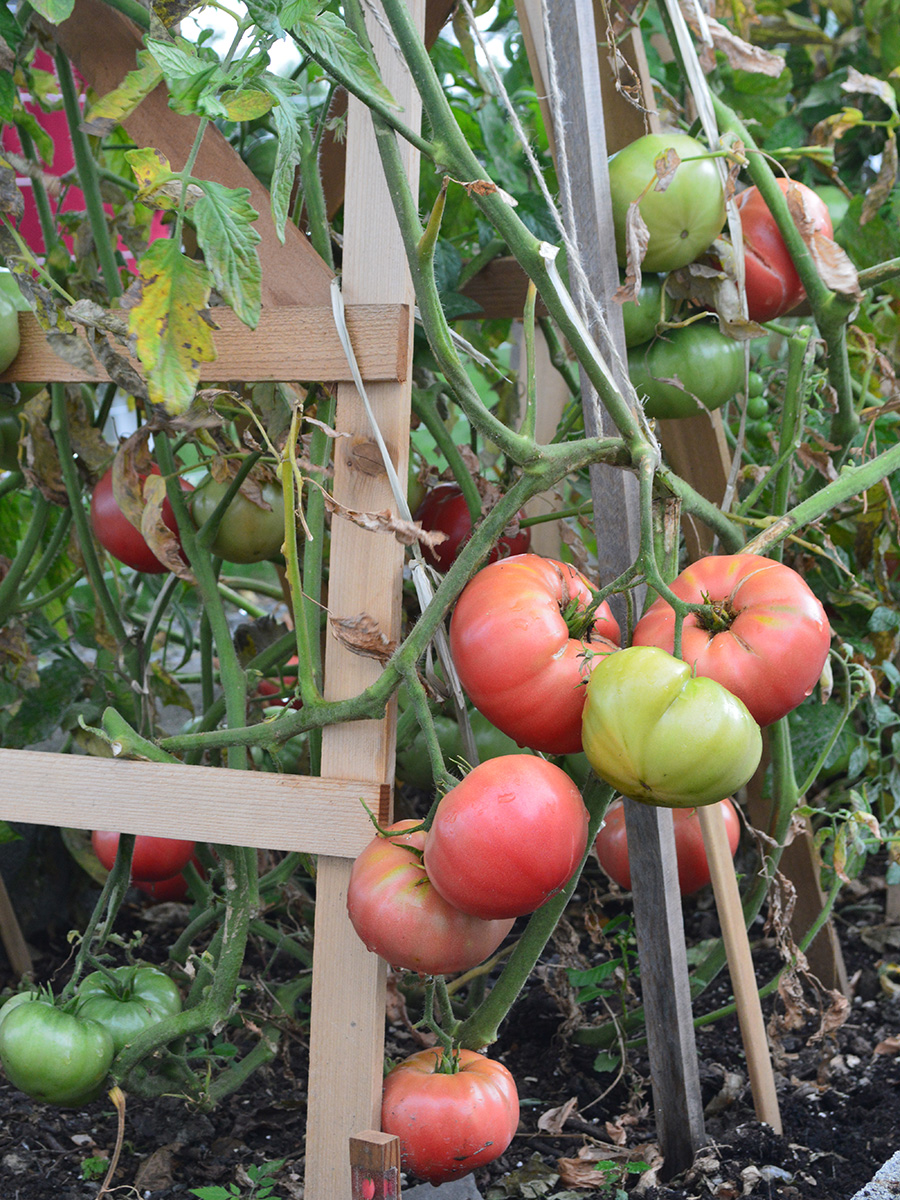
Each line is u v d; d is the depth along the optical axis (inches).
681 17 46.9
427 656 42.6
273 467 50.7
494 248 62.1
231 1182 46.9
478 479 53.7
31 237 80.3
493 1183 46.6
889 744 75.6
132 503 49.1
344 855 39.3
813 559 58.5
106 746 52.6
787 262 49.6
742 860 73.7
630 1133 50.0
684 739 30.1
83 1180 47.6
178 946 57.9
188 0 32.4
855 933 71.4
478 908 32.0
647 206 45.3
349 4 36.2
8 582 60.4
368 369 38.4
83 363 40.7
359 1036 39.0
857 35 80.7
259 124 59.9
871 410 53.4
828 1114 50.2
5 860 71.9
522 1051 58.6
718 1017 55.7
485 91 58.9
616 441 37.1
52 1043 42.3
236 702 48.8
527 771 32.1
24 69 56.2
